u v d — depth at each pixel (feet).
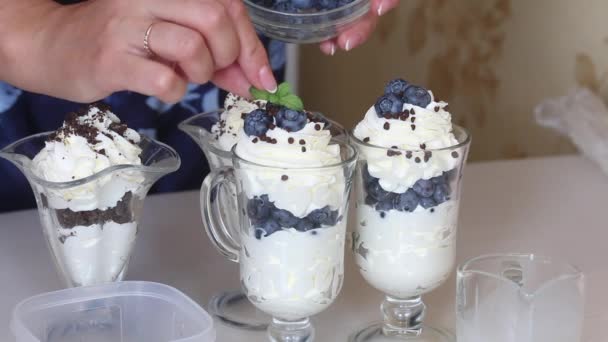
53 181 2.69
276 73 4.17
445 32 5.20
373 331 2.82
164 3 2.64
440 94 5.36
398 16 5.59
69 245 2.74
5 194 3.81
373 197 2.68
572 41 4.35
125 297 2.71
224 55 2.66
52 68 2.85
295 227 2.57
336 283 2.67
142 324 2.71
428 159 2.61
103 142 2.75
